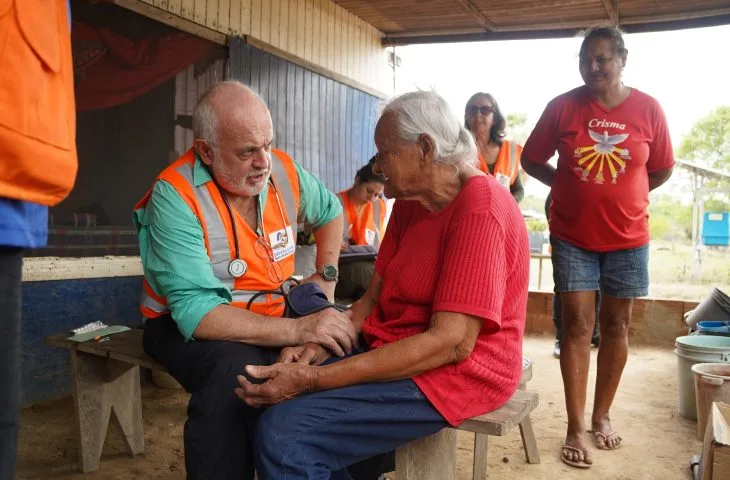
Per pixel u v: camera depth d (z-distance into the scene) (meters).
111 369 2.95
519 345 1.85
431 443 1.88
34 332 3.92
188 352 2.11
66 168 1.30
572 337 3.18
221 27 5.07
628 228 3.12
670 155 3.22
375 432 1.72
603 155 3.09
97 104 4.20
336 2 6.45
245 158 2.16
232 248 2.27
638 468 3.07
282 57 5.73
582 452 3.09
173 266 2.12
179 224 2.15
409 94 1.83
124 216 4.43
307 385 1.71
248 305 2.31
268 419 1.69
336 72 6.57
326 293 2.57
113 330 3.06
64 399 4.03
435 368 1.73
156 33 4.55
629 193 3.08
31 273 3.85
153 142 4.59
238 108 2.13
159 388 4.27
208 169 2.26
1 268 1.23
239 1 5.24
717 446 2.27
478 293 1.66
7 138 1.14
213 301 2.11
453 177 1.82
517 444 3.39
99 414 2.96
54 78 1.26
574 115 3.18
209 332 2.07
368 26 7.12
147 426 3.54
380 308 2.04
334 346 1.98
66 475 2.89
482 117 4.25
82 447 2.91
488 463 3.11
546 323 6.39
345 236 4.11
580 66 3.10
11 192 1.18
